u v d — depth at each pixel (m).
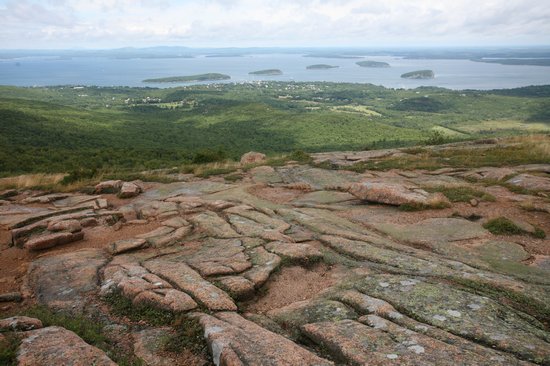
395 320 4.19
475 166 15.02
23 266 7.10
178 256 6.97
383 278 5.39
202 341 4.14
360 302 4.67
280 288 5.62
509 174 12.65
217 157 23.06
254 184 13.76
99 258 7.15
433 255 6.61
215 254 6.80
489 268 6.08
